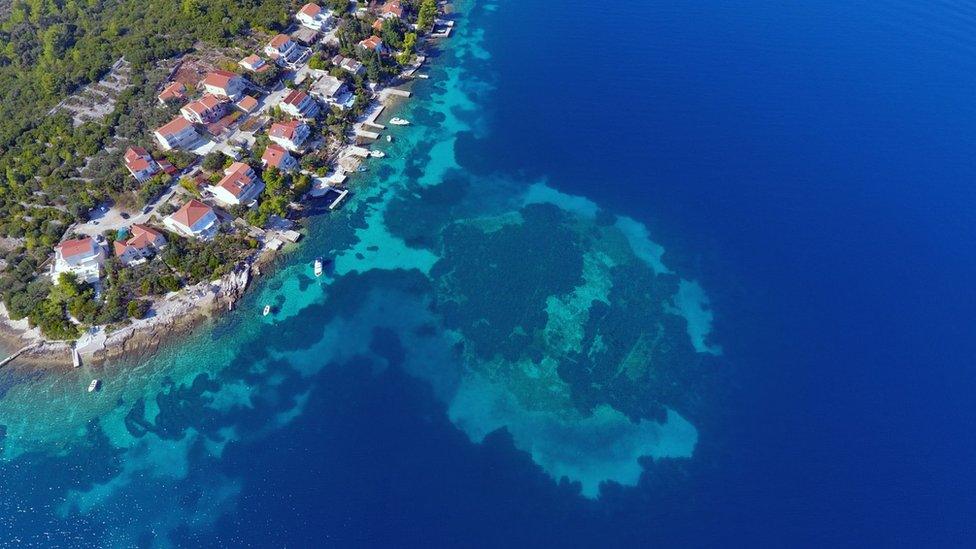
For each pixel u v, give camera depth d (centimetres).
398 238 10888
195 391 8688
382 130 12925
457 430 8338
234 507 7506
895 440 8175
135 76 12312
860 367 8994
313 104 12550
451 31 15950
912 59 15025
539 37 15925
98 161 10806
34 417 8338
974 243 10594
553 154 12538
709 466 8012
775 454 8100
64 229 10006
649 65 14912
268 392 8706
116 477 7769
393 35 14488
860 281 10100
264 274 10094
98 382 8669
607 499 7706
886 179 11794
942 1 17200
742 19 16612
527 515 7531
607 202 11569
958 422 8325
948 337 9281
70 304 9050
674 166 12219
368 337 9431
